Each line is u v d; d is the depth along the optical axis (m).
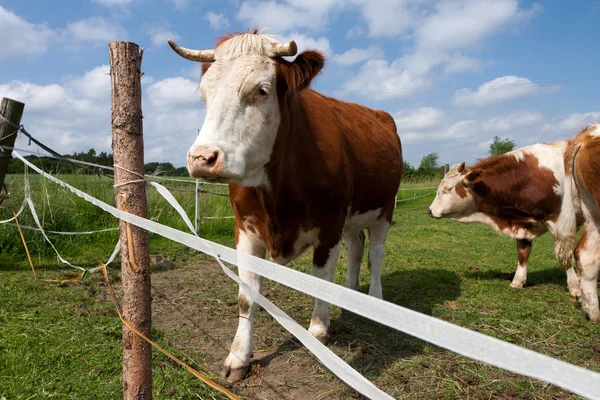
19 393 2.80
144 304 2.25
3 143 4.93
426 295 5.41
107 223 8.02
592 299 4.43
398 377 3.27
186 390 2.97
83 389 2.88
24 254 6.38
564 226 4.54
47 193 7.18
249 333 3.38
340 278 6.22
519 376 3.30
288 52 2.77
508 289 5.79
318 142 3.43
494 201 6.13
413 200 19.45
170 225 8.87
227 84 2.65
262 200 3.20
